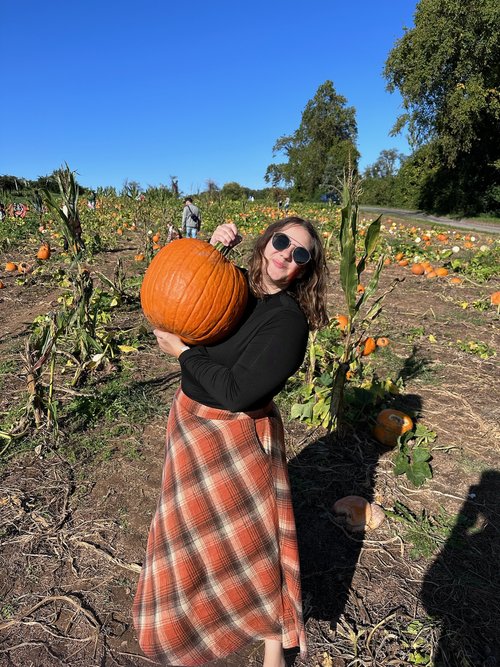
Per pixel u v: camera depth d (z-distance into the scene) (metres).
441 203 41.03
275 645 1.83
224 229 1.96
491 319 7.11
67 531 2.76
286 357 1.60
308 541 2.78
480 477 3.39
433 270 10.37
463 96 31.00
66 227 4.68
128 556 2.61
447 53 30.02
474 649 2.17
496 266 10.63
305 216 23.72
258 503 1.74
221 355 1.75
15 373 4.71
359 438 3.79
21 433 3.55
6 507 2.91
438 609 2.37
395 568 2.62
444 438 3.84
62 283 8.48
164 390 4.50
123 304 7.29
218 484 1.72
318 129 65.50
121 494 3.07
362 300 3.43
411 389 4.66
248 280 1.82
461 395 4.55
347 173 3.16
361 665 2.11
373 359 5.33
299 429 3.89
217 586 1.75
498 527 2.93
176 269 1.68
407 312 7.38
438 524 2.94
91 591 2.40
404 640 2.21
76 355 4.89
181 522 1.75
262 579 1.76
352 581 2.52
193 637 1.79
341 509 2.91
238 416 1.73
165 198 15.27
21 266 9.95
